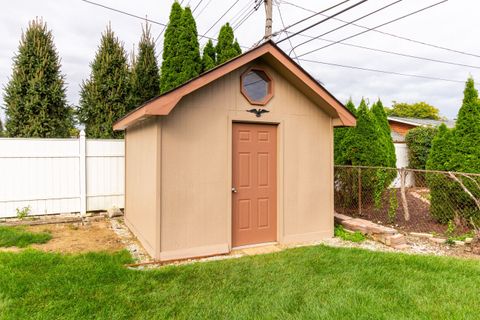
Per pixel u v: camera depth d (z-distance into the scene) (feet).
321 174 18.26
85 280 11.00
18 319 8.42
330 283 11.02
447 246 16.66
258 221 16.65
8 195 21.71
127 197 21.52
